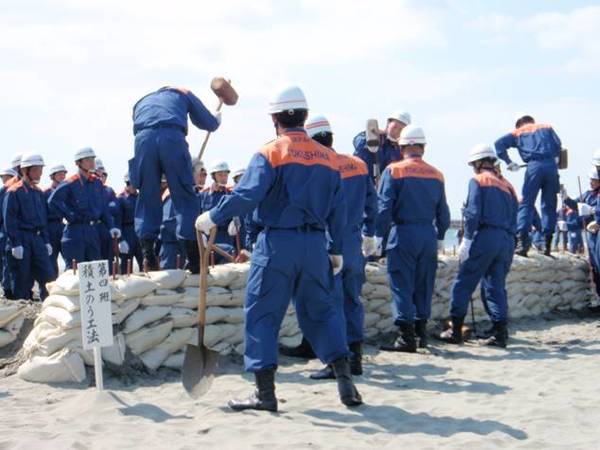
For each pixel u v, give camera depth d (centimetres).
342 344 611
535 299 1279
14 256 1150
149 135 793
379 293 1004
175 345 765
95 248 1262
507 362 872
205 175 1384
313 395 665
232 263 887
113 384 707
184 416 589
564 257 1355
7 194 1157
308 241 582
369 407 624
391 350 934
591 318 1327
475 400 663
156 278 761
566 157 1302
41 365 702
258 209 589
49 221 1347
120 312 729
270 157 575
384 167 1060
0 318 788
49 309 727
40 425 561
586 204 1378
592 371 810
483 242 983
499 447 520
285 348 861
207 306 796
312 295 598
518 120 1311
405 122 1062
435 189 905
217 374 757
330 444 516
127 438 526
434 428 567
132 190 1505
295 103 592
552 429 567
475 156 1000
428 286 939
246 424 562
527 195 1284
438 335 1052
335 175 596
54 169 1432
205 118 826
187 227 797
